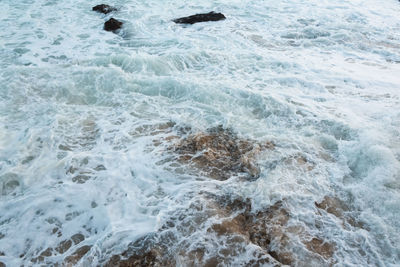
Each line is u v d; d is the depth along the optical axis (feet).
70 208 13.26
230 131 17.83
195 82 21.88
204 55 25.99
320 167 15.25
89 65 24.62
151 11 37.47
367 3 41.37
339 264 11.10
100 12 36.78
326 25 34.17
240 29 32.91
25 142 16.56
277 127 18.11
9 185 14.25
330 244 11.80
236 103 20.15
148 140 17.11
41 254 11.57
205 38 30.42
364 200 13.46
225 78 23.09
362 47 29.25
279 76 23.48
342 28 33.37
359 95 21.25
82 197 13.75
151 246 11.62
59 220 12.79
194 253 11.38
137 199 13.66
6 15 34.17
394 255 11.35
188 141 17.08
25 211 13.10
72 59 25.57
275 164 15.37
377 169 14.42
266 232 12.23
